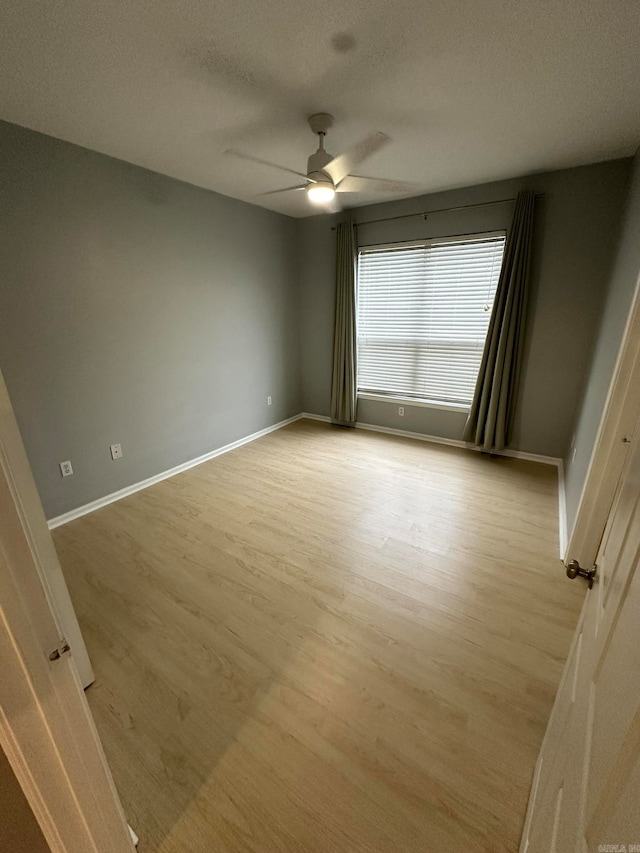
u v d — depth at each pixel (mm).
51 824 683
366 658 1592
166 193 2881
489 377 3461
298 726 1338
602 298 2824
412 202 3527
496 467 3438
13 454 1143
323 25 1355
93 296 2561
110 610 1849
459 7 1272
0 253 2102
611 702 539
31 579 579
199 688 1477
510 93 1799
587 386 2748
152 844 1053
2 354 2199
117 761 1245
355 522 2594
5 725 583
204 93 1775
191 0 1237
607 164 2701
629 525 706
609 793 450
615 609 651
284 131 2154
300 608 1855
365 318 4188
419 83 1709
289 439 4227
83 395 2619
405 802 1131
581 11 1280
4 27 1330
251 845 1048
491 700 1416
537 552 2266
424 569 2123
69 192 2332
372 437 4258
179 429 3369
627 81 1690
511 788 1156
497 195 3133
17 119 2010
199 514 2709
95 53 1484
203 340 3439
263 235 3848
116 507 2816
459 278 3541
